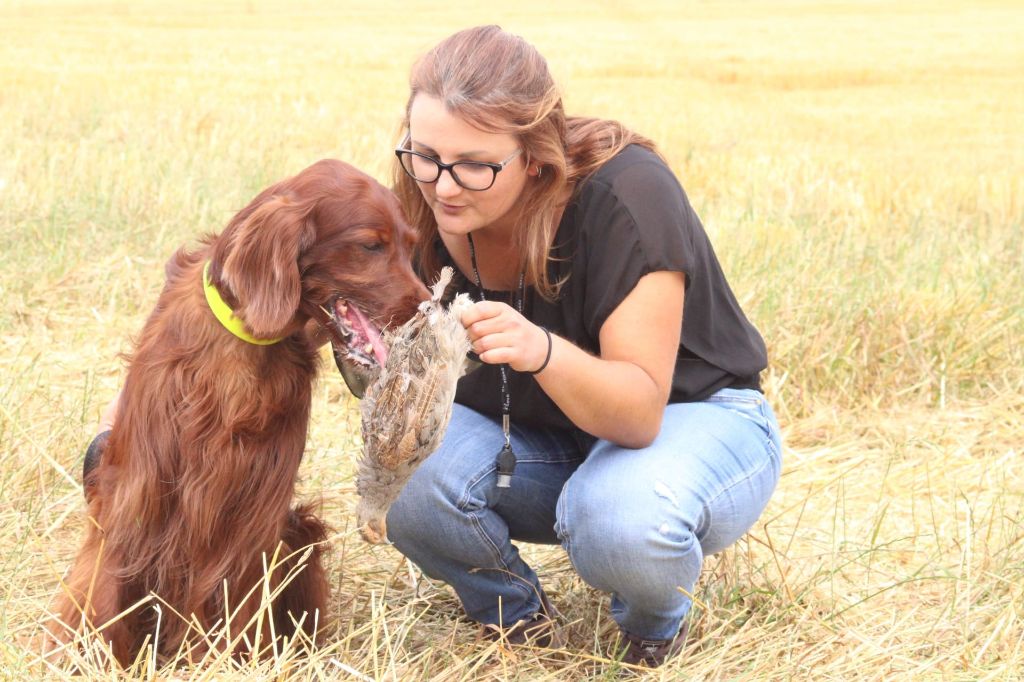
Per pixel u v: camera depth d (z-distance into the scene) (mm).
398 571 3363
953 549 3695
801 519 3980
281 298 2643
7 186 7250
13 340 5027
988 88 20156
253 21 35375
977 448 4691
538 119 2561
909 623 3229
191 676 2592
